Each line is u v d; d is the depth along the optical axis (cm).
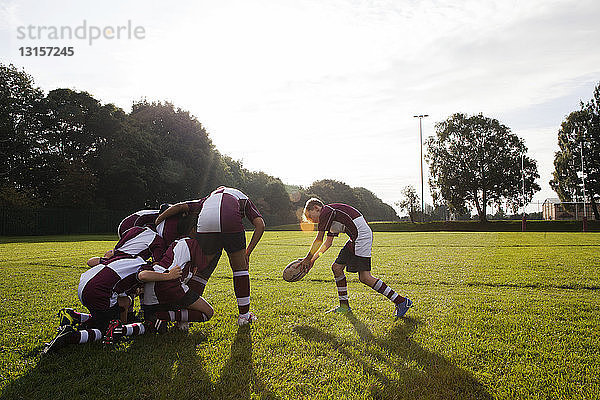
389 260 1102
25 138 3712
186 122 4706
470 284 707
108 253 428
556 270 868
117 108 4388
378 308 511
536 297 580
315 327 423
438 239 2300
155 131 4553
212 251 446
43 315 481
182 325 411
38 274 836
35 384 291
